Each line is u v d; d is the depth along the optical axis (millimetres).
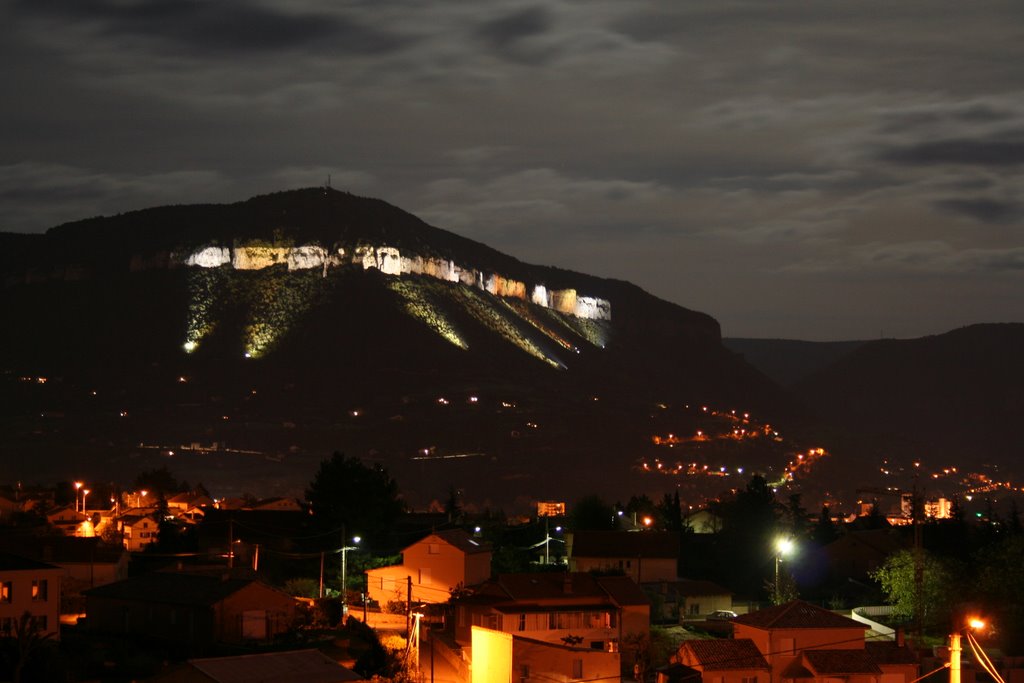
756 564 184250
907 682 103062
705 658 103125
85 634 121938
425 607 135625
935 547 182125
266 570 161750
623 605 121938
